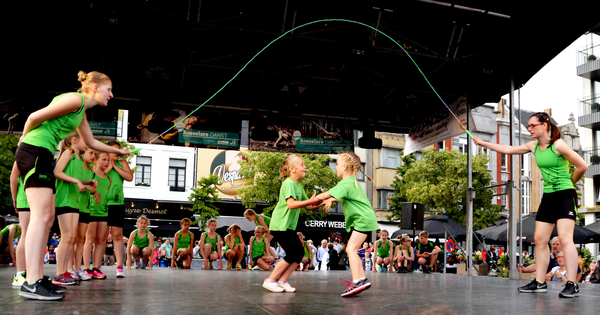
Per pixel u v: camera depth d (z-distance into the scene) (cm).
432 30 951
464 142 3275
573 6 723
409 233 1797
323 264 1525
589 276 1073
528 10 789
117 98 1210
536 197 3519
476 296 395
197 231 2730
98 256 556
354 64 1011
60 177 407
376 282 591
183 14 913
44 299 308
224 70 1103
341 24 927
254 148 1292
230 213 2950
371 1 845
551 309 310
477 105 1021
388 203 3117
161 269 948
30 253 315
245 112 1293
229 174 2978
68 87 1148
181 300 323
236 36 984
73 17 909
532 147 461
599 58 2541
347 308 300
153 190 2866
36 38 948
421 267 1188
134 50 1025
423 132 1269
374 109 1308
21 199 410
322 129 1335
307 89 1228
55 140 335
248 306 299
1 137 2091
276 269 428
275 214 439
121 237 596
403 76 1105
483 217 2442
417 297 377
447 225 1628
